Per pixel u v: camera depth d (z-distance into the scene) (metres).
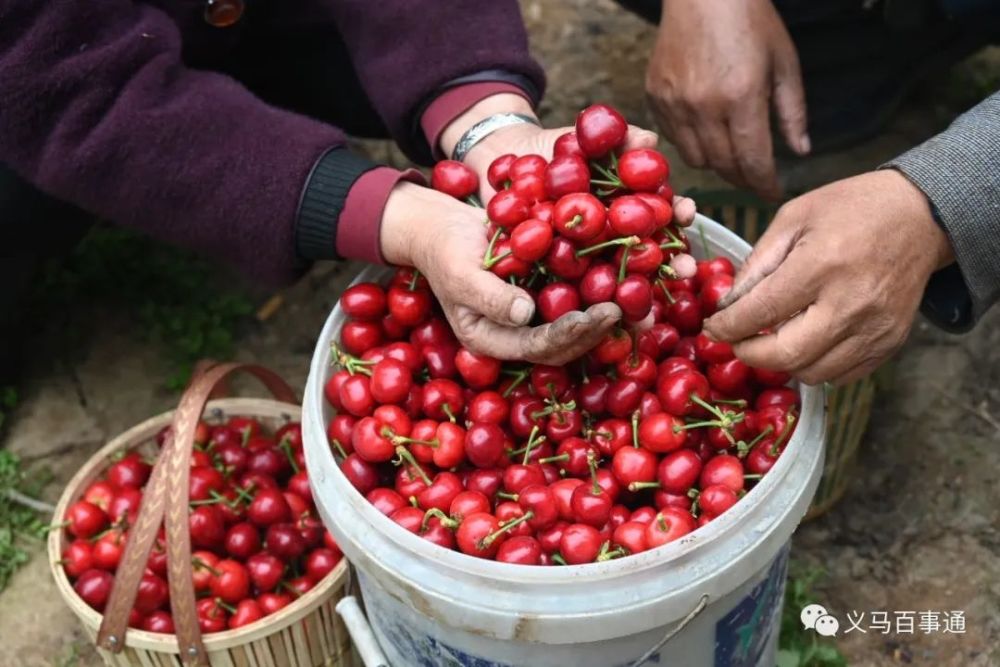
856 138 1.20
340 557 0.90
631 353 0.74
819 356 0.68
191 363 1.17
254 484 0.94
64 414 1.14
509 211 0.70
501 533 0.69
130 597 0.81
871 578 0.98
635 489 0.72
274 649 0.85
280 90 1.11
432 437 0.75
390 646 0.79
